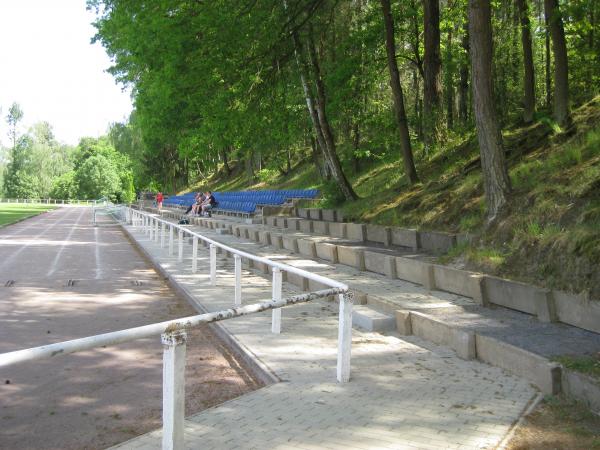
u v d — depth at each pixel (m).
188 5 16.53
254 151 44.72
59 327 8.67
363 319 8.20
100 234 28.39
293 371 6.07
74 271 14.93
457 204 15.27
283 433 4.43
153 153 57.28
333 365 6.31
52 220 41.50
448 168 19.19
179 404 3.71
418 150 24.64
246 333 7.78
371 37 23.08
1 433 4.76
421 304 8.78
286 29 17.69
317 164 37.22
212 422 4.66
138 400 5.56
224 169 73.19
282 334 7.73
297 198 32.31
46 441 4.61
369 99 29.33
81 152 141.75
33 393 5.76
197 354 7.19
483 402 5.12
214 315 4.18
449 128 23.70
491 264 9.77
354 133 33.91
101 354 7.15
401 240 15.17
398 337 7.64
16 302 10.55
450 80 26.36
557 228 9.23
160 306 10.43
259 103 19.31
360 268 12.53
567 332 6.97
